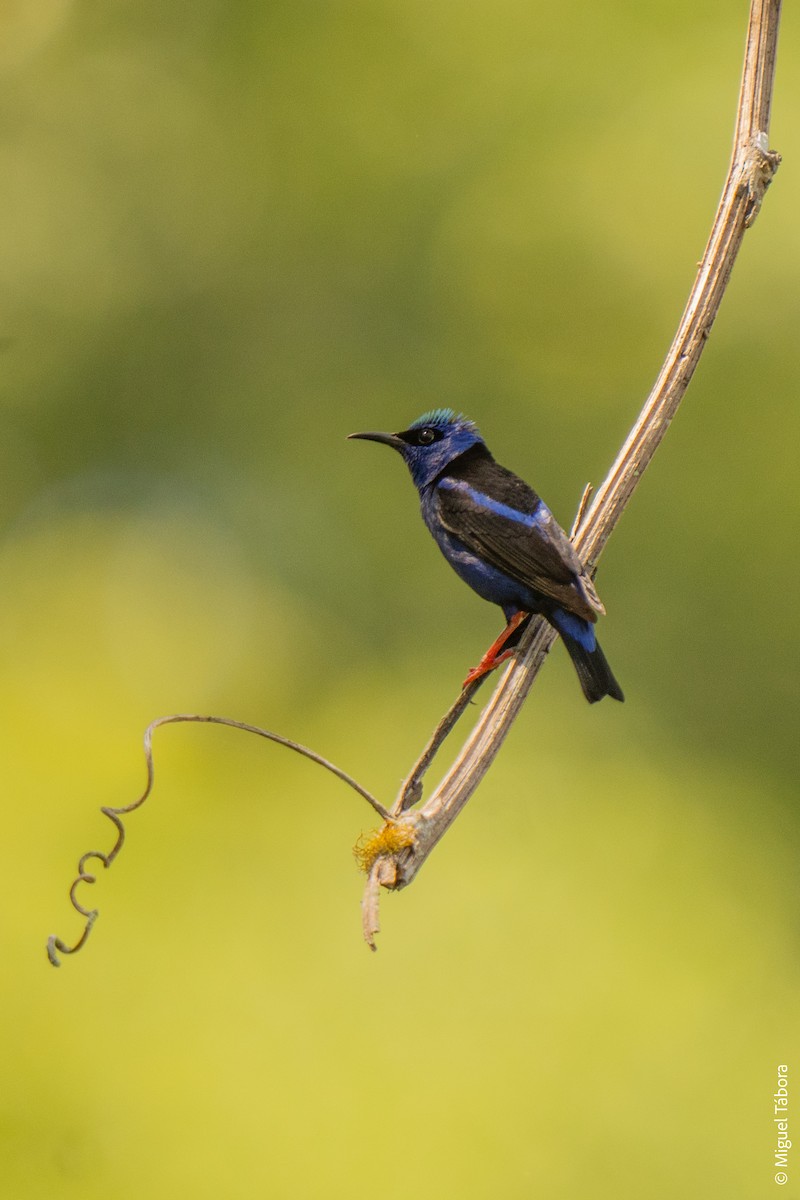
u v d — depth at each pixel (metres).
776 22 5.54
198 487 20.53
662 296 17.94
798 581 17.16
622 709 16.58
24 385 21.20
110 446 21.20
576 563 6.31
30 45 22.11
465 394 19.23
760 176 5.55
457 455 7.46
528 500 7.06
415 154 20.03
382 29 20.47
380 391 19.88
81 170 21.64
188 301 21.23
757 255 16.83
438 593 19.02
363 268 20.22
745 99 5.56
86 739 12.66
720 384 17.28
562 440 18.64
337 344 20.39
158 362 21.23
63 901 10.50
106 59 22.08
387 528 19.50
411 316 19.77
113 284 21.44
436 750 4.96
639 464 6.18
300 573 19.36
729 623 17.34
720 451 17.39
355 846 4.60
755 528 17.30
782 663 17.17
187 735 12.70
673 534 17.58
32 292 21.39
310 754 4.59
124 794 11.88
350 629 19.08
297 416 20.45
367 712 17.66
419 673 18.36
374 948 4.35
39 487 20.92
